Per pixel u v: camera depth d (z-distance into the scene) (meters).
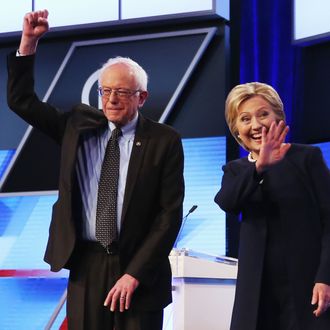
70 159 9.07
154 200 9.11
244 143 8.95
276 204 8.65
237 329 8.55
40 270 21.38
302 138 21.14
